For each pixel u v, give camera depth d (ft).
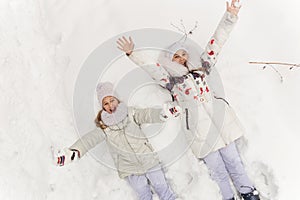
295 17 10.19
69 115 10.18
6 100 8.96
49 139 9.62
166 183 9.31
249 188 9.14
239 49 10.21
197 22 10.43
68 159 8.73
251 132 9.63
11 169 8.30
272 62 10.02
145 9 10.55
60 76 10.46
